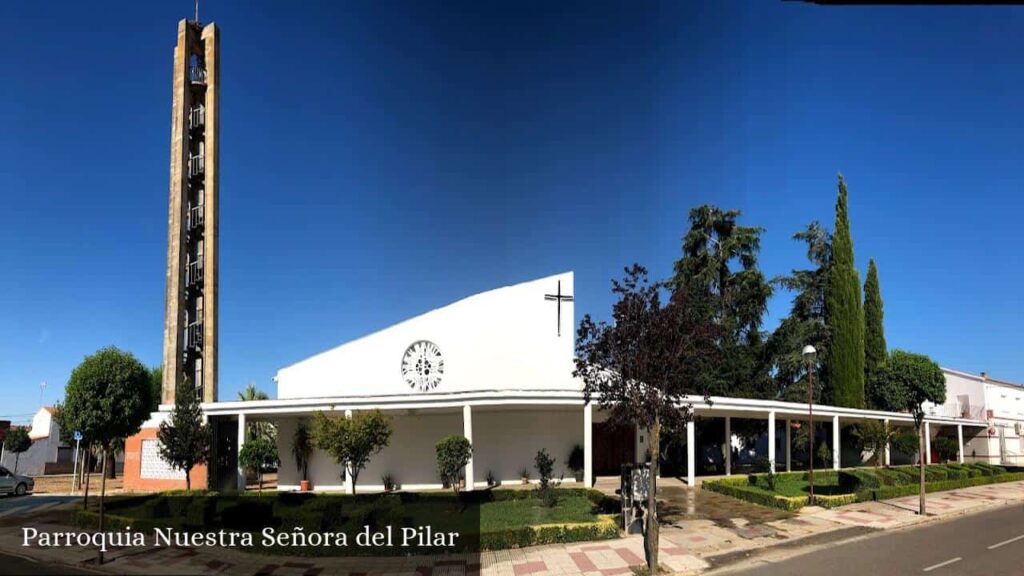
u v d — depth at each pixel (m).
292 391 27.55
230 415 25.86
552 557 13.43
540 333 26.89
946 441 40.16
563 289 27.34
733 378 37.47
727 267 39.72
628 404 13.09
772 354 40.50
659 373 12.83
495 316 26.80
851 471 26.81
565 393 23.12
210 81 30.98
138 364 18.62
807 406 28.53
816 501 20.52
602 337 13.29
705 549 14.37
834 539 15.61
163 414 27.45
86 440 19.30
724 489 22.78
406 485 25.44
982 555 13.64
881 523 17.77
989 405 46.69
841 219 39.28
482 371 26.34
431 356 26.81
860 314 38.22
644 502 17.72
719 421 36.31
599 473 28.30
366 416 19.44
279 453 26.81
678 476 28.92
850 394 37.00
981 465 32.78
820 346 39.19
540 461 24.56
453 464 21.03
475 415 25.81
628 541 15.00
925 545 14.81
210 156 30.45
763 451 44.62
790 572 12.20
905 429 37.16
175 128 30.62
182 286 29.64
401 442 25.81
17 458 44.97
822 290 40.97
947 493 25.06
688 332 13.16
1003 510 21.28
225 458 27.09
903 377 20.61
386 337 27.20
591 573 12.23
